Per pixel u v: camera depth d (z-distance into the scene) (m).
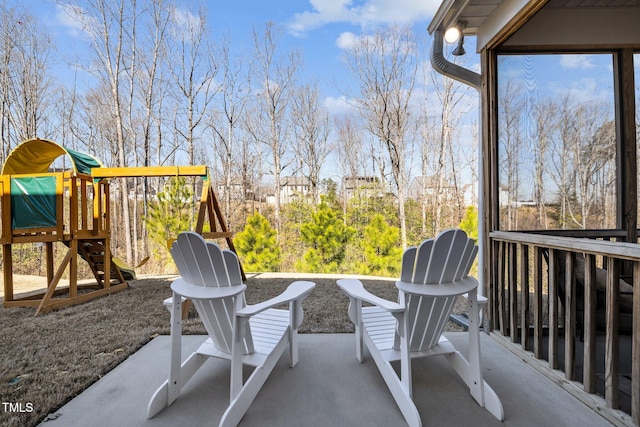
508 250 2.66
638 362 1.45
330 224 8.08
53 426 1.57
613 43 2.91
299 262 8.07
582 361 2.19
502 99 2.94
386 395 1.84
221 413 1.68
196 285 1.70
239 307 1.73
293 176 13.95
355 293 1.87
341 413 1.67
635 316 1.47
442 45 3.10
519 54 2.95
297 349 2.38
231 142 13.85
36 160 4.69
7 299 3.95
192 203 7.39
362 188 12.34
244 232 7.60
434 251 1.59
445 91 12.39
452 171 12.62
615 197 3.02
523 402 1.77
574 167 2.99
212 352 1.92
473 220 7.23
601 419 1.61
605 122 3.02
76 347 2.54
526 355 2.29
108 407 1.73
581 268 2.57
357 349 2.29
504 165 2.92
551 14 2.92
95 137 13.11
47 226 4.08
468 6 2.74
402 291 1.62
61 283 5.79
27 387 1.92
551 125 2.99
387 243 7.84
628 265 2.65
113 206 12.95
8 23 11.12
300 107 13.76
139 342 2.63
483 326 2.93
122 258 12.53
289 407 1.72
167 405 1.75
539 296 2.23
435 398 1.81
